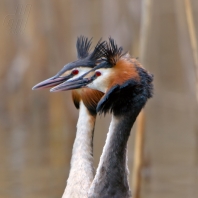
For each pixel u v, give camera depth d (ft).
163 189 44.96
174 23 83.87
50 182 47.01
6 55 65.57
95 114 29.48
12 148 57.47
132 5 52.21
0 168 51.01
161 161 52.54
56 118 64.13
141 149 38.06
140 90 25.17
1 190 44.96
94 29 66.85
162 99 73.77
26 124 66.85
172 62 84.64
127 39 52.26
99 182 25.45
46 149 57.06
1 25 62.23
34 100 66.69
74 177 28.63
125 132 25.38
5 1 59.62
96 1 67.77
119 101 25.22
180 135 62.23
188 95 63.21
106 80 25.67
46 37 61.72
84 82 26.58
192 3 60.95
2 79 67.00
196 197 42.52
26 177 48.26
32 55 63.31
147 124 64.54
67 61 61.11
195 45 36.22
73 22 64.23
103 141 59.47
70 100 62.03
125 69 25.20
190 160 52.49
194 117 57.41
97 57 28.07
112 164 25.34
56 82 28.32
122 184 25.41
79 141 29.32
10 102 67.41
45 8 60.80
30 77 64.95
